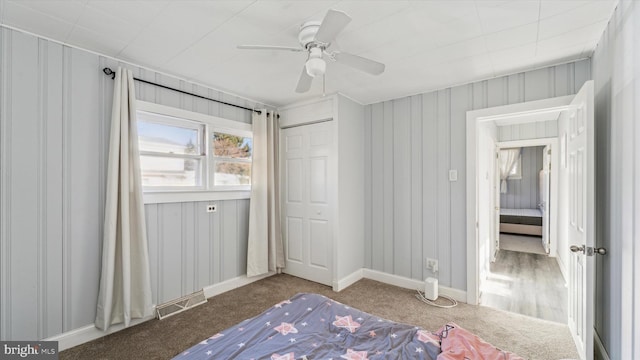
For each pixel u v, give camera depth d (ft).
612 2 5.29
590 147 5.78
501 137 16.17
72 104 7.07
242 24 6.14
